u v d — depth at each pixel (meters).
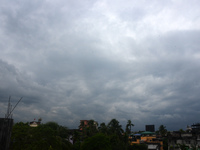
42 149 37.94
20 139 37.97
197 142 66.56
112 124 75.69
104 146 47.69
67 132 66.94
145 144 76.81
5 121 27.61
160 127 106.50
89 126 77.56
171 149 69.19
